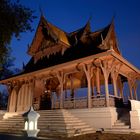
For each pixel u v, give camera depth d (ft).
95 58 48.78
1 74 120.98
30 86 71.67
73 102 55.31
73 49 72.33
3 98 132.26
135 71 63.57
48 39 81.41
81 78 75.31
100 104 48.88
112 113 45.98
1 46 34.40
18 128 49.78
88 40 72.64
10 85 80.33
